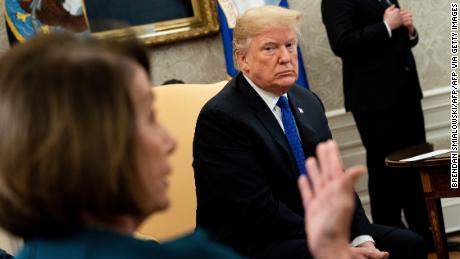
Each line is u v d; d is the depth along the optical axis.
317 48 5.38
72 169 0.80
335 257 0.90
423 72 5.40
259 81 2.88
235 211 2.77
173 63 5.29
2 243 3.26
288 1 5.35
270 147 2.80
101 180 0.81
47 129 0.80
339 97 5.40
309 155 2.91
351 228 2.92
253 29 2.85
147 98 0.86
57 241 0.84
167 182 0.89
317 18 5.36
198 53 5.30
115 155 0.81
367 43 4.57
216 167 2.79
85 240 0.83
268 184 2.82
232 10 5.08
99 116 0.81
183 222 3.02
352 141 5.38
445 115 5.37
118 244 0.82
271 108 2.90
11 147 0.80
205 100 3.20
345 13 4.63
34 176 0.80
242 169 2.77
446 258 3.41
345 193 0.91
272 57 2.84
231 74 5.08
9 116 0.81
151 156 0.85
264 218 2.74
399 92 4.62
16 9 5.18
